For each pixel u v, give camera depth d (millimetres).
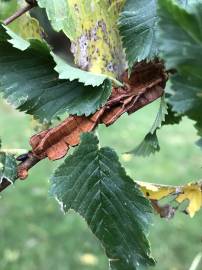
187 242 1271
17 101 264
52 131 260
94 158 254
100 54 275
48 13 268
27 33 316
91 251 1251
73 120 261
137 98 263
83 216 255
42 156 261
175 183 1683
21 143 1997
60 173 254
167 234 1295
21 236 1312
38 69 265
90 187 254
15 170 261
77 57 275
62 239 1299
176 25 196
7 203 1469
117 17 276
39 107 264
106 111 261
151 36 258
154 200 289
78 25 274
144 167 1777
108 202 254
